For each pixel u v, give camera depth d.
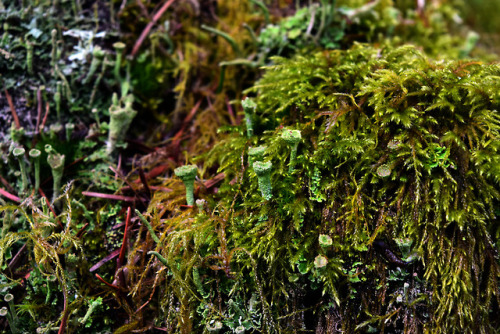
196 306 0.35
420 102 0.35
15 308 0.36
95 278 0.36
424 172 0.35
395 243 0.35
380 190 0.35
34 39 0.38
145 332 0.36
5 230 0.36
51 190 0.37
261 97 0.37
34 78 0.38
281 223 0.35
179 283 0.35
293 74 0.37
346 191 0.35
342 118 0.35
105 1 0.40
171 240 0.35
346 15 0.41
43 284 0.36
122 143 0.38
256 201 0.35
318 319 0.35
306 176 0.35
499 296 0.35
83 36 0.39
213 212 0.36
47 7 0.39
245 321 0.35
